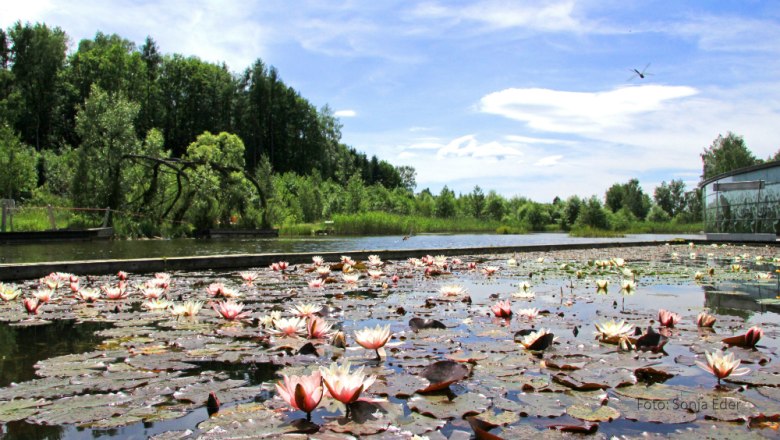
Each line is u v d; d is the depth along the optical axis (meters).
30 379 2.26
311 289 5.31
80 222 17.80
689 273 7.34
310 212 33.38
